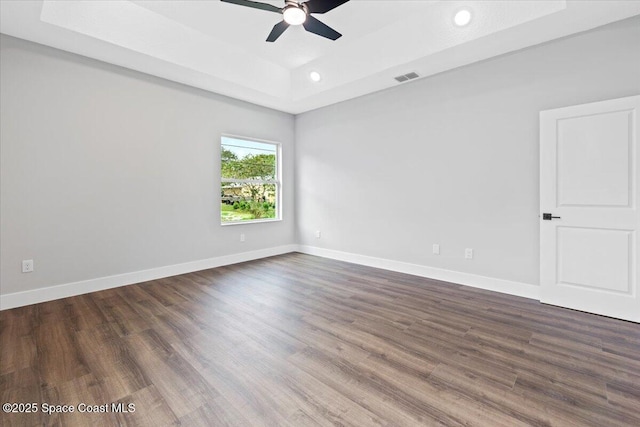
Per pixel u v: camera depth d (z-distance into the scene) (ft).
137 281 11.90
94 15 8.91
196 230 13.73
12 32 8.90
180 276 12.82
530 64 9.76
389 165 13.56
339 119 15.46
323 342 7.14
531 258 10.00
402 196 13.19
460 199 11.49
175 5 9.39
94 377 5.76
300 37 11.30
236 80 12.85
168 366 6.14
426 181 12.39
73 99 10.24
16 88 9.21
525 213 10.06
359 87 13.32
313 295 10.43
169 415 4.79
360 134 14.58
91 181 10.71
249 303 9.67
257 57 12.85
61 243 10.14
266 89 14.01
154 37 10.18
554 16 8.07
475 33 9.16
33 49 9.46
